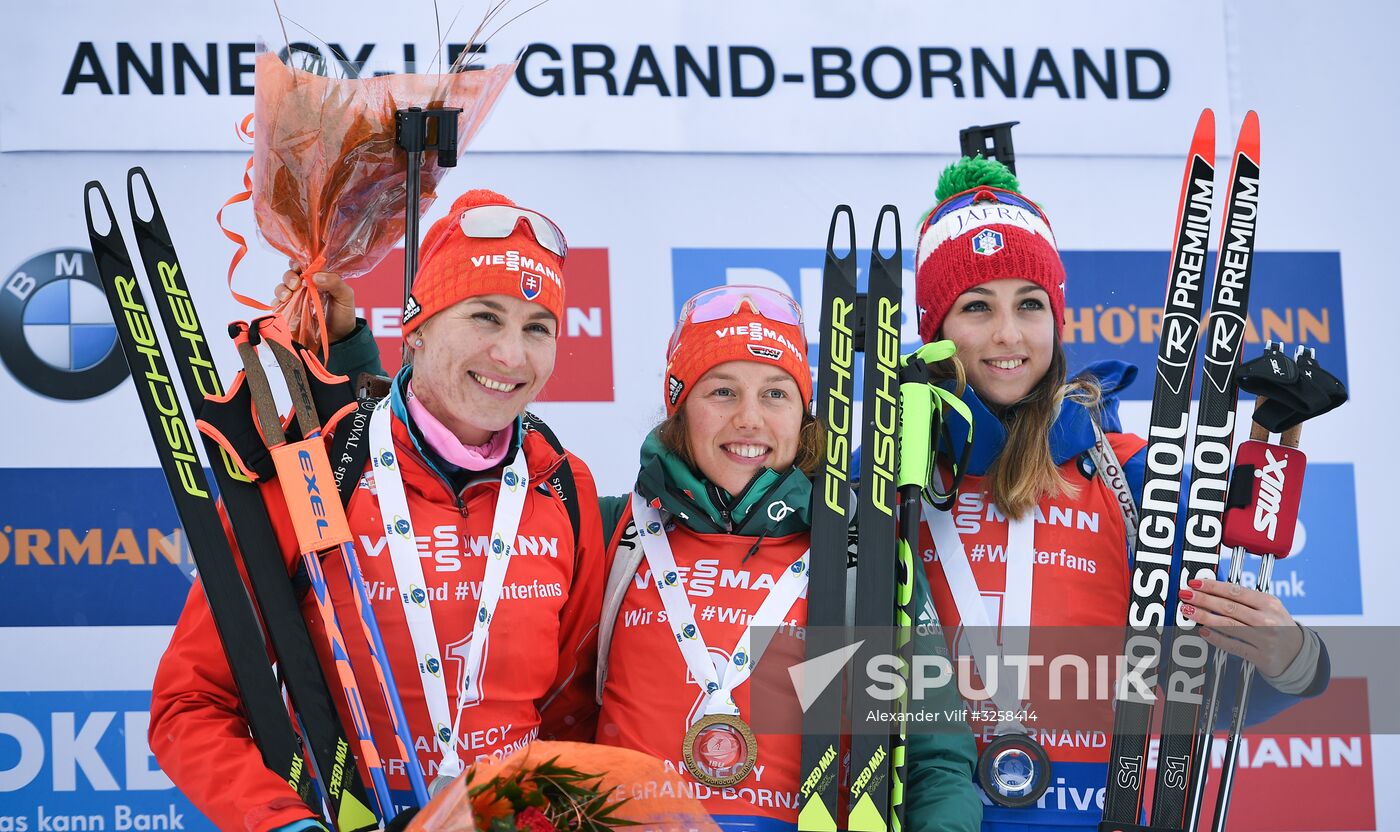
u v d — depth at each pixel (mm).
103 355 16094
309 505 10562
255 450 10875
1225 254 12820
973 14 18000
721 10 17562
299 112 11594
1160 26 18219
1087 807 11719
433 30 16969
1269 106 18266
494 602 10773
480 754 10578
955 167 13250
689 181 17422
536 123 17156
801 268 17562
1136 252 17984
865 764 10703
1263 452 12141
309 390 11094
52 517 15789
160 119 16562
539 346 11031
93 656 15664
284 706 10406
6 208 16156
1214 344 12531
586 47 17281
